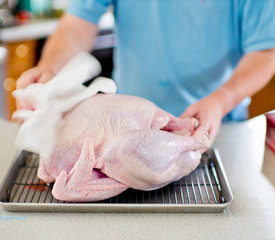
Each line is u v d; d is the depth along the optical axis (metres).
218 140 1.26
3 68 2.62
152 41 1.50
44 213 0.88
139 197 0.93
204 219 0.87
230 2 1.39
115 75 1.73
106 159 0.88
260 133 1.31
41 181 1.00
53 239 0.80
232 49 1.50
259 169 1.09
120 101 0.96
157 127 0.97
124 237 0.81
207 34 1.45
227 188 0.91
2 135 1.30
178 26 1.45
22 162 1.07
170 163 0.88
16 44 2.64
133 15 1.49
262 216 0.88
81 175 0.85
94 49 2.69
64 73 0.97
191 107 1.15
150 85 1.58
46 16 3.14
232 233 0.82
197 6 1.40
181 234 0.82
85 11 1.53
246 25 1.36
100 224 0.84
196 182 1.00
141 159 0.86
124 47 1.58
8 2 2.99
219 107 1.14
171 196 0.94
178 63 1.51
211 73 1.52
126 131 0.92
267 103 2.25
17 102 1.00
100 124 0.93
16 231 0.82
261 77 1.28
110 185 0.89
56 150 0.92
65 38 1.48
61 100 0.95
